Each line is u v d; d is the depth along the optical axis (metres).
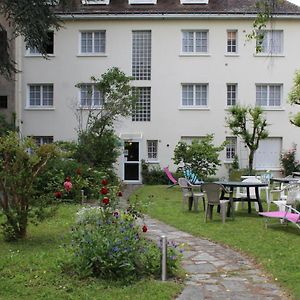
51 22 21.78
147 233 11.22
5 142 9.70
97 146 22.03
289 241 10.09
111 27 28.58
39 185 12.26
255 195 15.41
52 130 28.67
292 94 20.97
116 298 6.23
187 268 8.01
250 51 28.41
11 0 19.98
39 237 10.38
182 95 28.75
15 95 28.55
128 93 24.42
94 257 7.04
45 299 6.18
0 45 22.00
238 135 25.92
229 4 29.23
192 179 22.14
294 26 28.44
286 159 27.97
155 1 29.56
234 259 8.69
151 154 28.70
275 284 7.07
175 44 28.53
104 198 8.62
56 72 28.69
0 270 7.61
